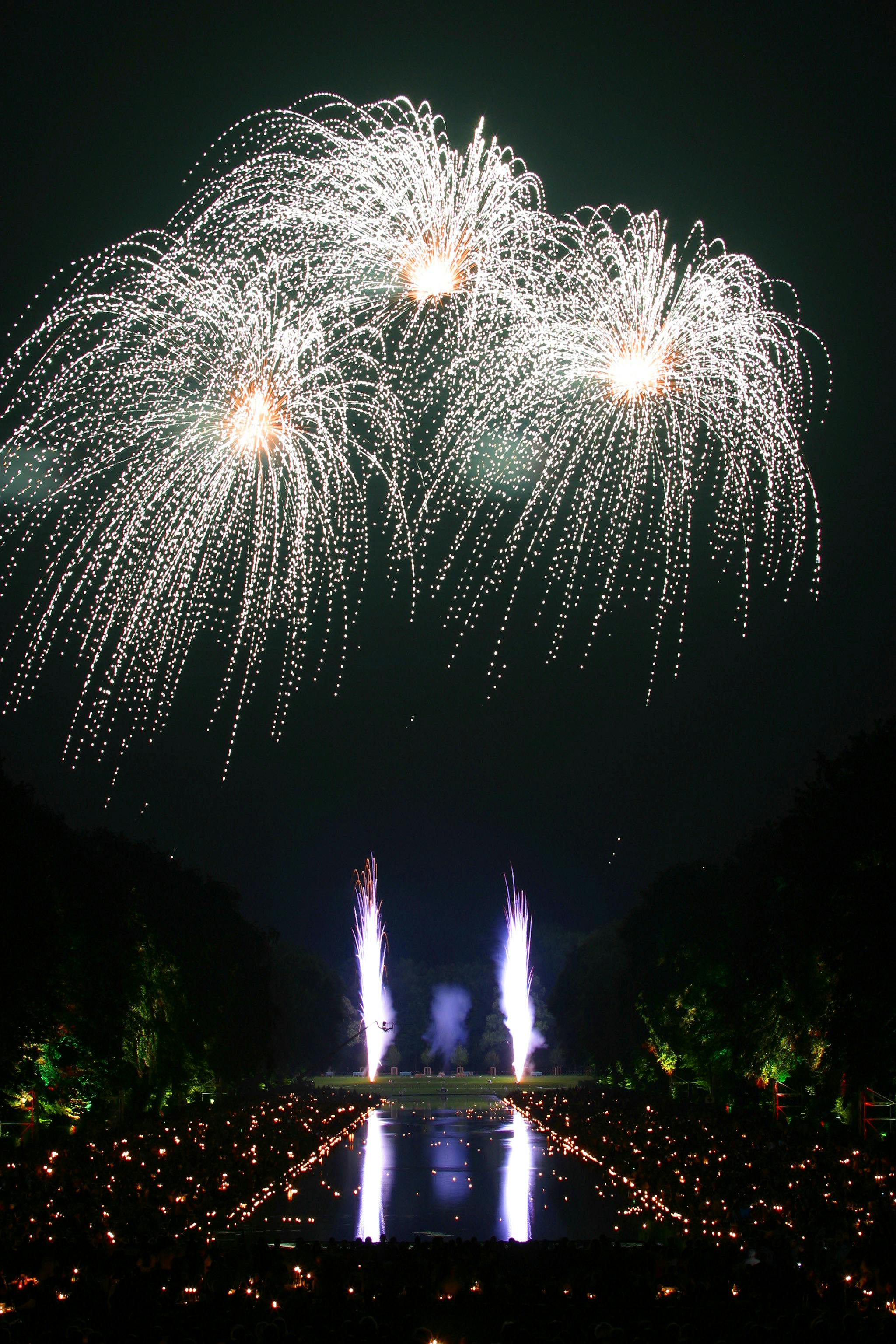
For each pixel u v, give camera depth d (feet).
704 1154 200.03
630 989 443.73
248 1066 395.96
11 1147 190.90
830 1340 80.07
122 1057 265.13
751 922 285.23
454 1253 101.09
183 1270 98.58
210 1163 188.55
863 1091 214.48
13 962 202.18
